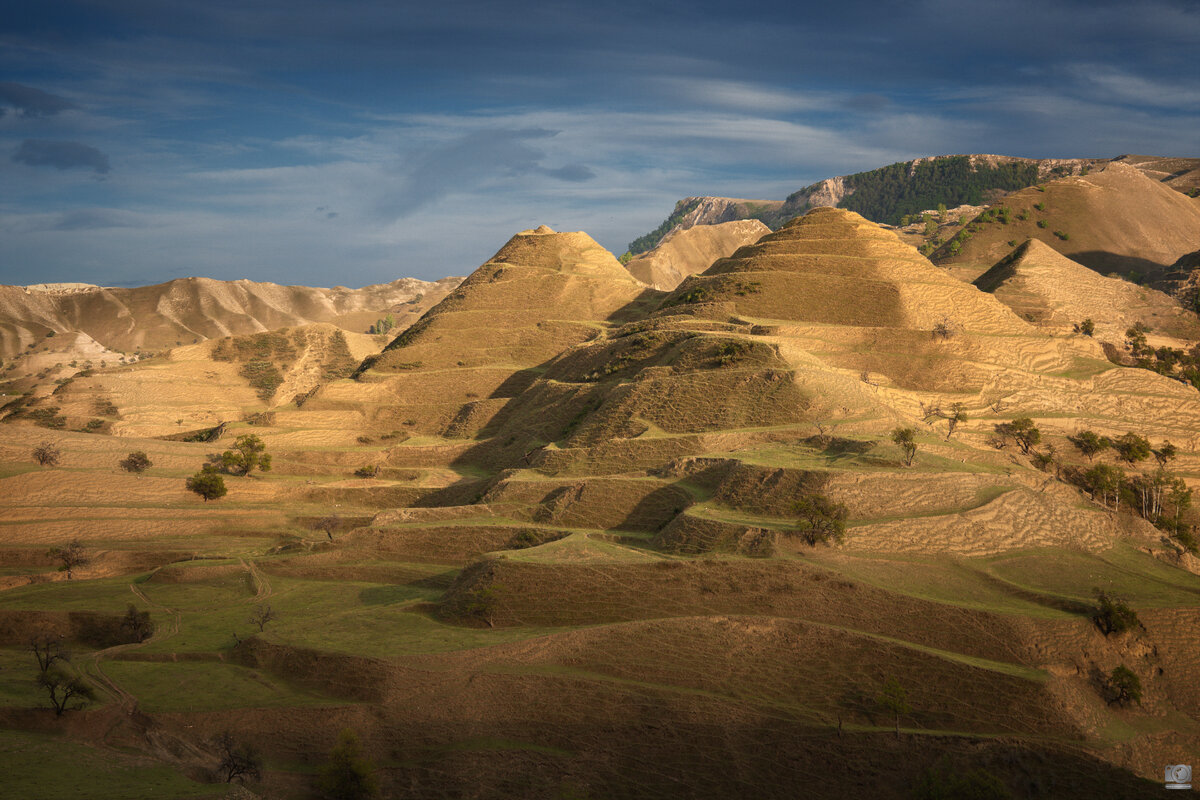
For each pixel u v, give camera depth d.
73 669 77.62
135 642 88.94
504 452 161.75
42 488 135.62
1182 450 147.25
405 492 147.75
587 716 69.31
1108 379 164.25
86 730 65.25
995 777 61.56
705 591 84.44
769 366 138.00
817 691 72.81
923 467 103.81
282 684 75.75
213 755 63.34
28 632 93.12
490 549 108.06
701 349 149.38
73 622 94.62
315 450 171.75
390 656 75.88
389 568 106.94
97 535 126.06
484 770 63.31
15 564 117.06
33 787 51.66
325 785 58.84
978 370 156.12
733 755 65.88
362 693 72.44
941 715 70.25
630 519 109.31
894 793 62.75
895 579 86.25
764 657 75.94
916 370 156.00
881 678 73.44
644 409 137.75
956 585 86.62
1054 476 121.38
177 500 142.38
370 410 196.00
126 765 57.41
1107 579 89.69
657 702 70.19
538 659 76.00
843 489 98.00
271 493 149.00
